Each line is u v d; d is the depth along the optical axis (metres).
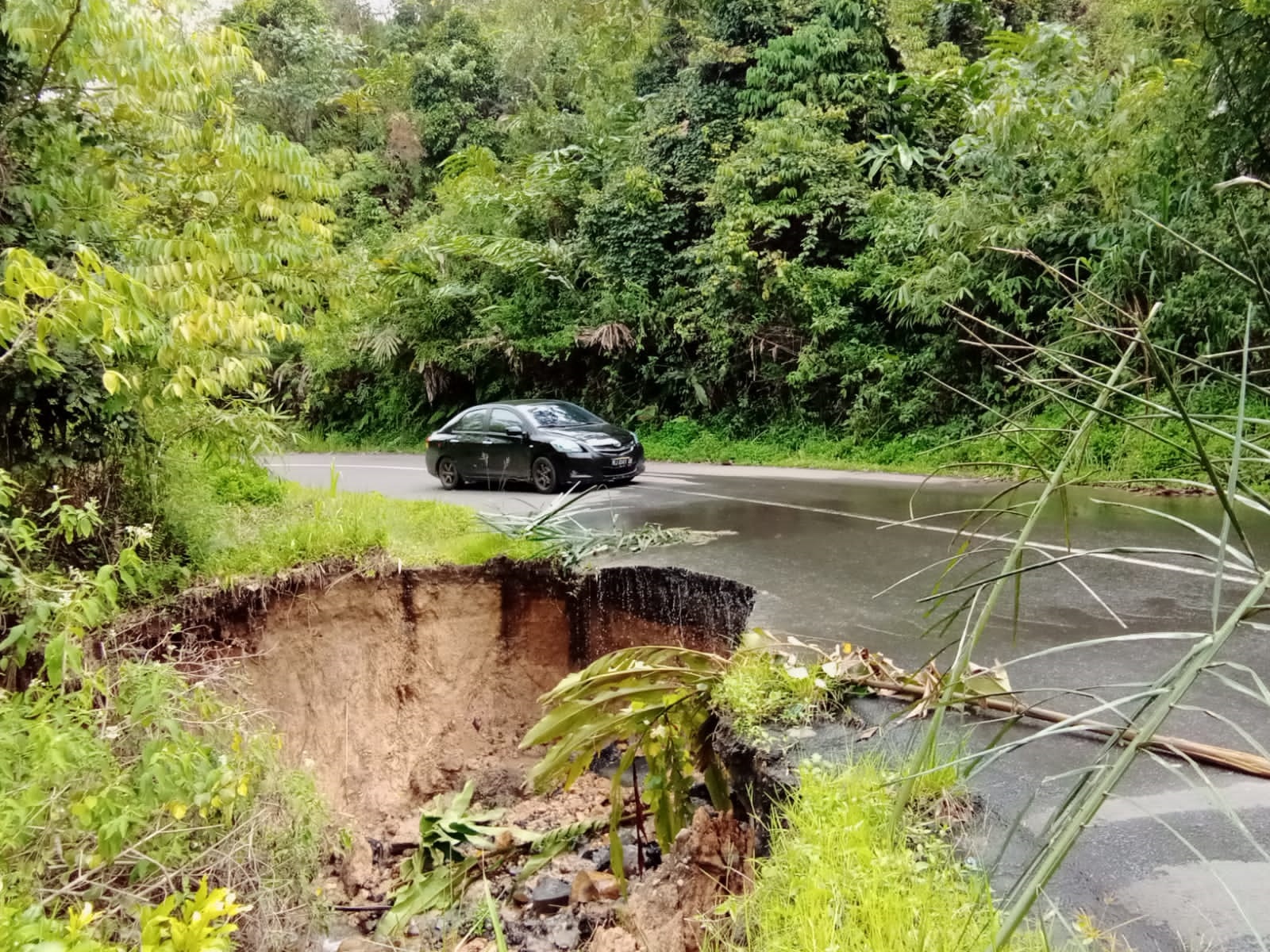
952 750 3.59
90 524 5.02
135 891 3.72
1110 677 4.43
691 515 9.73
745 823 3.89
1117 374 2.31
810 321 15.80
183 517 6.54
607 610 7.36
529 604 7.61
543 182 20.84
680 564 7.18
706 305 16.97
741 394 17.30
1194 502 8.64
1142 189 10.09
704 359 17.58
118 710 4.36
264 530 7.39
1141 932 2.52
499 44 28.23
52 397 5.07
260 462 11.10
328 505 8.73
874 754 3.65
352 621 6.95
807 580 6.58
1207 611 5.45
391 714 7.15
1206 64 8.89
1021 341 2.77
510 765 7.21
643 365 18.61
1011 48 13.73
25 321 4.05
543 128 24.56
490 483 13.15
